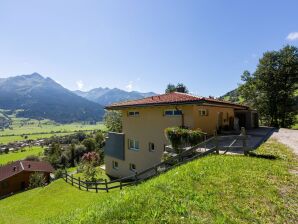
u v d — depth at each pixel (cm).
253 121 3447
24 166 5662
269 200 747
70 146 8481
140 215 639
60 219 873
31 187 4184
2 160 9412
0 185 5012
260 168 1041
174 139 1521
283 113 4453
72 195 2103
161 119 2164
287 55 4388
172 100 2008
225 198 757
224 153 1355
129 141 2614
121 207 697
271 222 638
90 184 2189
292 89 4431
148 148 2312
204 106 2111
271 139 2000
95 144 8575
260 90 4650
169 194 771
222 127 2475
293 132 2656
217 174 964
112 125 5994
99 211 723
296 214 678
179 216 630
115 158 2834
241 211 680
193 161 1242
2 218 1608
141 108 2400
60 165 7794
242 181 885
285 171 1009
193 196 758
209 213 659
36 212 1714
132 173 2550
